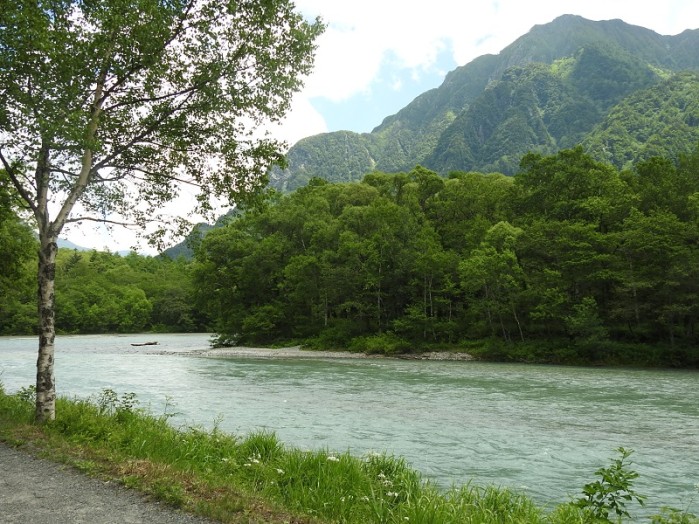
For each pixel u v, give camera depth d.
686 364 40.50
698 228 42.69
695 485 10.54
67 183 12.16
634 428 16.34
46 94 10.27
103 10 10.43
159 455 8.55
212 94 11.49
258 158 12.76
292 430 15.29
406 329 54.34
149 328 116.38
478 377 32.09
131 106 12.34
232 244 69.00
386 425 16.30
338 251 61.25
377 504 6.68
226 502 6.16
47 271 11.05
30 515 5.64
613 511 9.01
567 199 55.28
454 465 11.77
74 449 8.66
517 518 6.71
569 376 32.94
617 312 44.38
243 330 65.06
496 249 51.47
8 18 9.45
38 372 10.83
